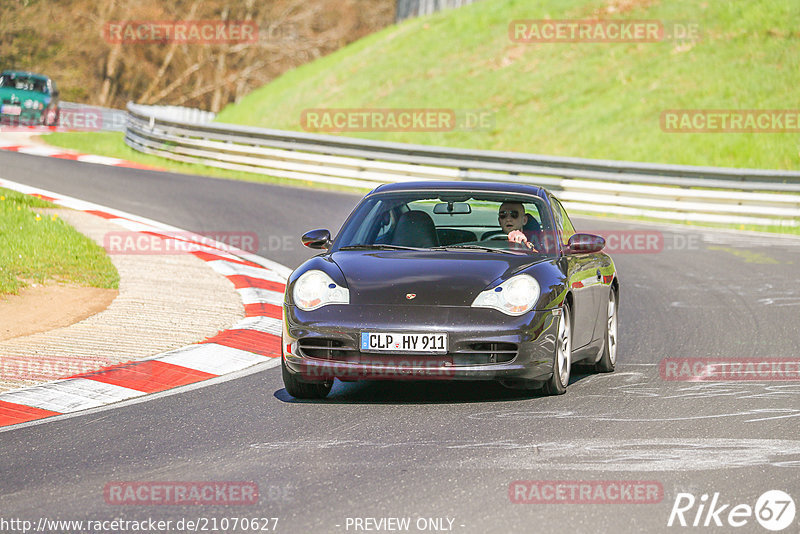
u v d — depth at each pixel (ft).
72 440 72.64
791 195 234.58
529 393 88.07
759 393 88.12
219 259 162.71
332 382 88.94
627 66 360.48
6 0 610.24
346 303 82.79
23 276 133.80
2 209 169.89
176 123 306.96
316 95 414.21
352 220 95.91
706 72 344.08
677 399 85.71
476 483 61.57
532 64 378.94
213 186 250.98
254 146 291.58
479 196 95.25
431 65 401.08
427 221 94.99
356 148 275.39
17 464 66.54
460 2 464.65
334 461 66.64
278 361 102.42
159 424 77.25
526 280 84.02
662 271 167.63
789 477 62.80
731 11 373.20
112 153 320.09
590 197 247.50
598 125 329.52
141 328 112.68
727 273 165.07
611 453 68.33
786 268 170.09
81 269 142.61
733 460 66.64
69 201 212.23
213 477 63.26
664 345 112.37
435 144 342.44
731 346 110.93
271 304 130.82
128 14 633.20
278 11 651.66
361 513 56.18
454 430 74.64
